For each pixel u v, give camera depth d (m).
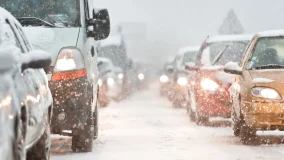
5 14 13.73
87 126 19.48
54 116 18.17
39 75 13.93
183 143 22.27
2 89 10.73
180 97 43.28
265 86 20.72
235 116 23.33
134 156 19.00
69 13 19.98
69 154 19.44
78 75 18.38
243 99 21.08
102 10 20.62
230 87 25.22
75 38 19.06
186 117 34.84
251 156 18.73
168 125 29.83
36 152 13.97
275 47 23.39
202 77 28.58
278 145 21.48
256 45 23.28
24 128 11.27
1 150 10.20
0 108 10.48
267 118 20.48
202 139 23.50
